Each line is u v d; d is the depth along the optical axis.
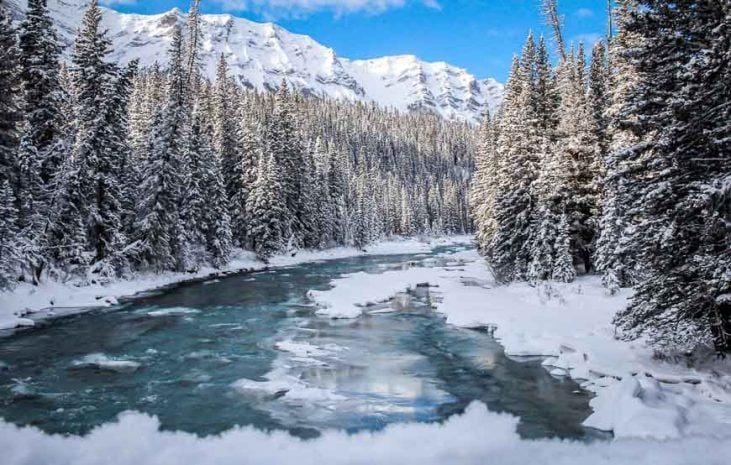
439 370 15.95
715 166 11.99
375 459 8.52
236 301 30.50
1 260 24.64
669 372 13.11
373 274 44.44
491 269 39.09
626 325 14.12
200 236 44.28
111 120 34.03
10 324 22.41
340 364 16.78
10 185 26.83
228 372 15.84
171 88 41.81
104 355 17.89
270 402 13.09
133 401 13.15
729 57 10.64
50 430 11.13
